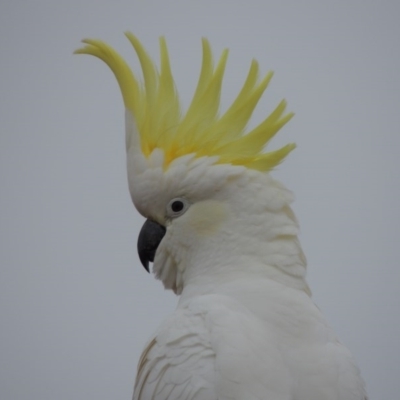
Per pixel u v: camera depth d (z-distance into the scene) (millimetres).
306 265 11984
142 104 12945
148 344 11516
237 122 12453
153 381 11039
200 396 10469
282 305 11211
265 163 12266
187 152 12484
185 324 11125
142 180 12578
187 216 12297
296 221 12055
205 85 12688
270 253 11789
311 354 10859
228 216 12078
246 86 12539
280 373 10523
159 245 12672
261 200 11977
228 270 11898
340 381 10750
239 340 10625
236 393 10312
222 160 12297
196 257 12250
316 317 11312
